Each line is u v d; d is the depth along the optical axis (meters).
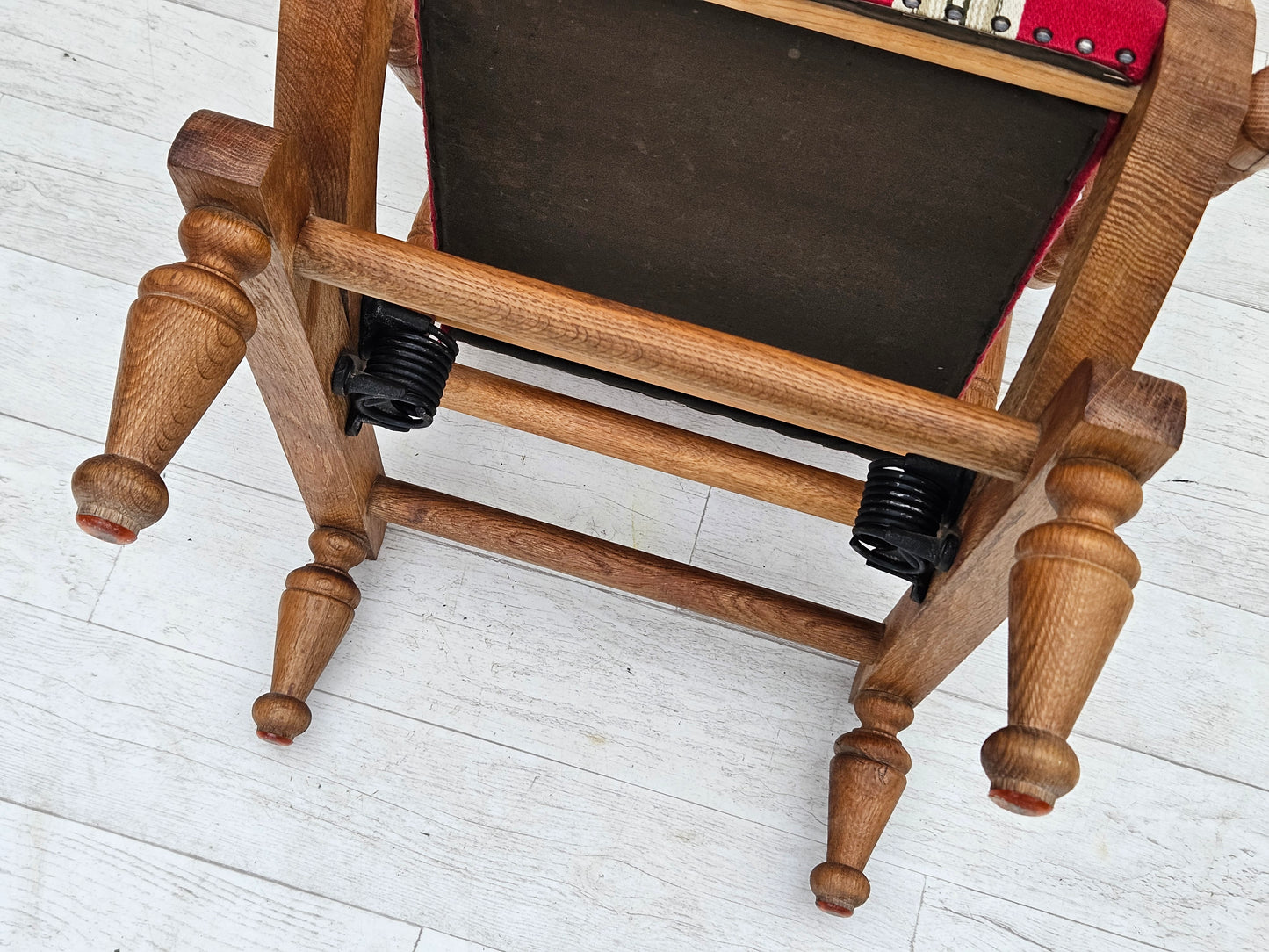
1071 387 0.55
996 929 0.89
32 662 0.90
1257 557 1.04
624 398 1.05
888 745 0.84
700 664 0.96
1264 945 0.91
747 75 0.59
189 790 0.88
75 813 0.86
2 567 0.93
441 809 0.89
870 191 0.64
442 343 0.74
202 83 1.12
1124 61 0.53
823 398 0.57
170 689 0.91
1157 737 0.96
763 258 0.71
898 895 0.90
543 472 1.02
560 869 0.88
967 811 0.93
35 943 0.82
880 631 0.86
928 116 0.58
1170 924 0.91
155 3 1.15
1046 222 0.63
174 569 0.95
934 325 0.72
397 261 0.58
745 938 0.88
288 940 0.85
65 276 1.03
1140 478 0.54
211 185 0.53
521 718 0.93
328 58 0.60
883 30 0.54
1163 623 1.00
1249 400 1.09
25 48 1.11
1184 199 0.56
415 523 0.90
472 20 0.61
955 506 0.70
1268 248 1.16
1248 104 0.54
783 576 1.00
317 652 0.87
